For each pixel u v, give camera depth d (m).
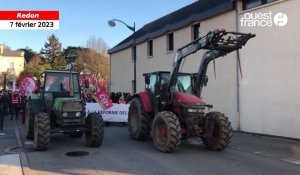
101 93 18.72
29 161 9.42
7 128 16.52
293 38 13.73
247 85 15.81
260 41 15.16
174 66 11.62
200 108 10.98
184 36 21.00
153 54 25.11
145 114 12.73
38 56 85.81
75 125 11.36
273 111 14.55
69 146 11.69
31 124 12.40
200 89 11.97
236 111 16.44
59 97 12.01
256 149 11.48
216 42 10.31
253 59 15.50
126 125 18.47
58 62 69.31
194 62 19.52
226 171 8.57
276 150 11.33
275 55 14.48
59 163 9.23
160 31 23.52
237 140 13.43
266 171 8.62
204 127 11.08
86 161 9.48
